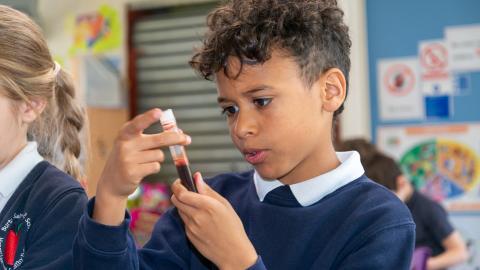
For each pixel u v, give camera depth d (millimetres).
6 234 1251
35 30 1352
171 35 3934
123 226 1037
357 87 3355
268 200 1237
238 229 1037
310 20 1128
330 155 1201
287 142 1083
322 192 1190
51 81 1368
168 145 1000
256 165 1113
